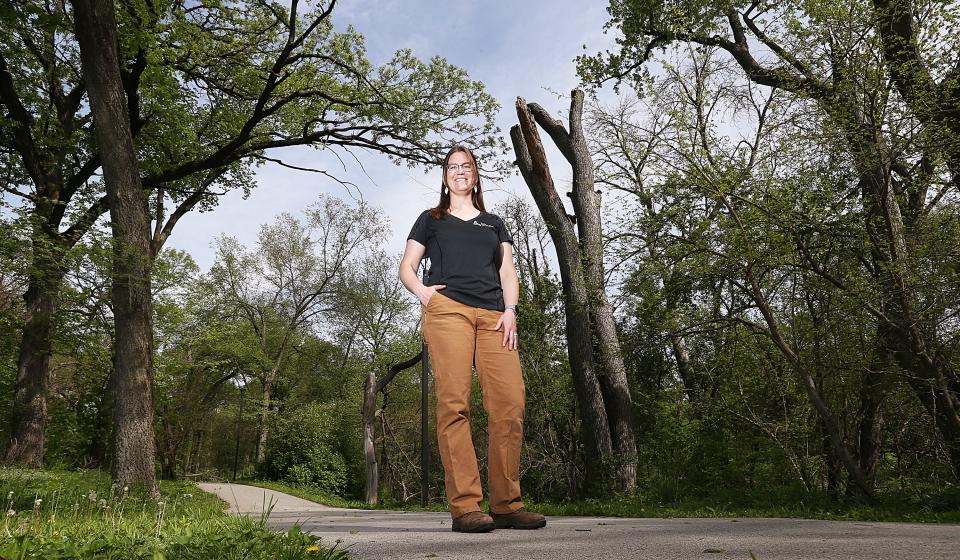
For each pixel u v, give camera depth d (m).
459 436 2.89
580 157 17.14
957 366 9.63
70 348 17.89
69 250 13.82
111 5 11.47
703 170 10.05
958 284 8.80
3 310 17.58
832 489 12.02
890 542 2.12
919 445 11.12
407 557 2.01
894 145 8.88
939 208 9.63
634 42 15.66
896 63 8.85
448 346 2.89
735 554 1.88
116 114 11.62
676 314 12.86
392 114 16.02
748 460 12.72
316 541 2.32
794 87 10.12
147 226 11.92
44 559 2.14
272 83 14.52
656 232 11.65
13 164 17.95
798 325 10.65
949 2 8.16
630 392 17.38
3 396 18.11
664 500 12.43
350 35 15.48
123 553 2.25
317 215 36.31
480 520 2.83
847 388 10.82
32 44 15.89
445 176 3.14
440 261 3.00
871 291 9.25
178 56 15.01
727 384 13.05
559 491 17.97
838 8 8.51
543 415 18.25
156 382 23.52
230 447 47.56
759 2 13.59
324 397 39.41
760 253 9.86
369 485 27.16
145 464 11.04
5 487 7.17
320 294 37.50
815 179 9.91
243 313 37.88
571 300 16.02
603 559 1.86
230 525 3.04
